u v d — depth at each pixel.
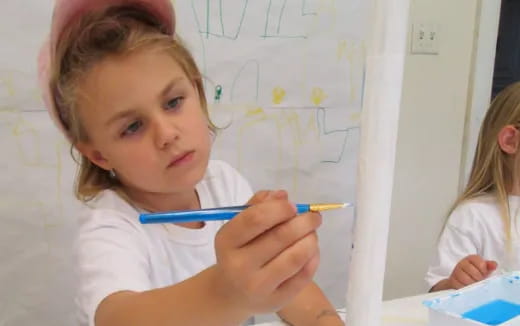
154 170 0.57
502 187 1.05
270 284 0.34
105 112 0.55
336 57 1.20
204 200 0.74
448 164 1.45
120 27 0.57
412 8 1.30
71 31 0.57
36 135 0.94
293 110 1.17
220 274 0.36
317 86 1.19
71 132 0.62
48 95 0.62
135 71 0.54
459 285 0.81
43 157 0.95
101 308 0.48
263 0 1.09
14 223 0.94
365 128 0.29
